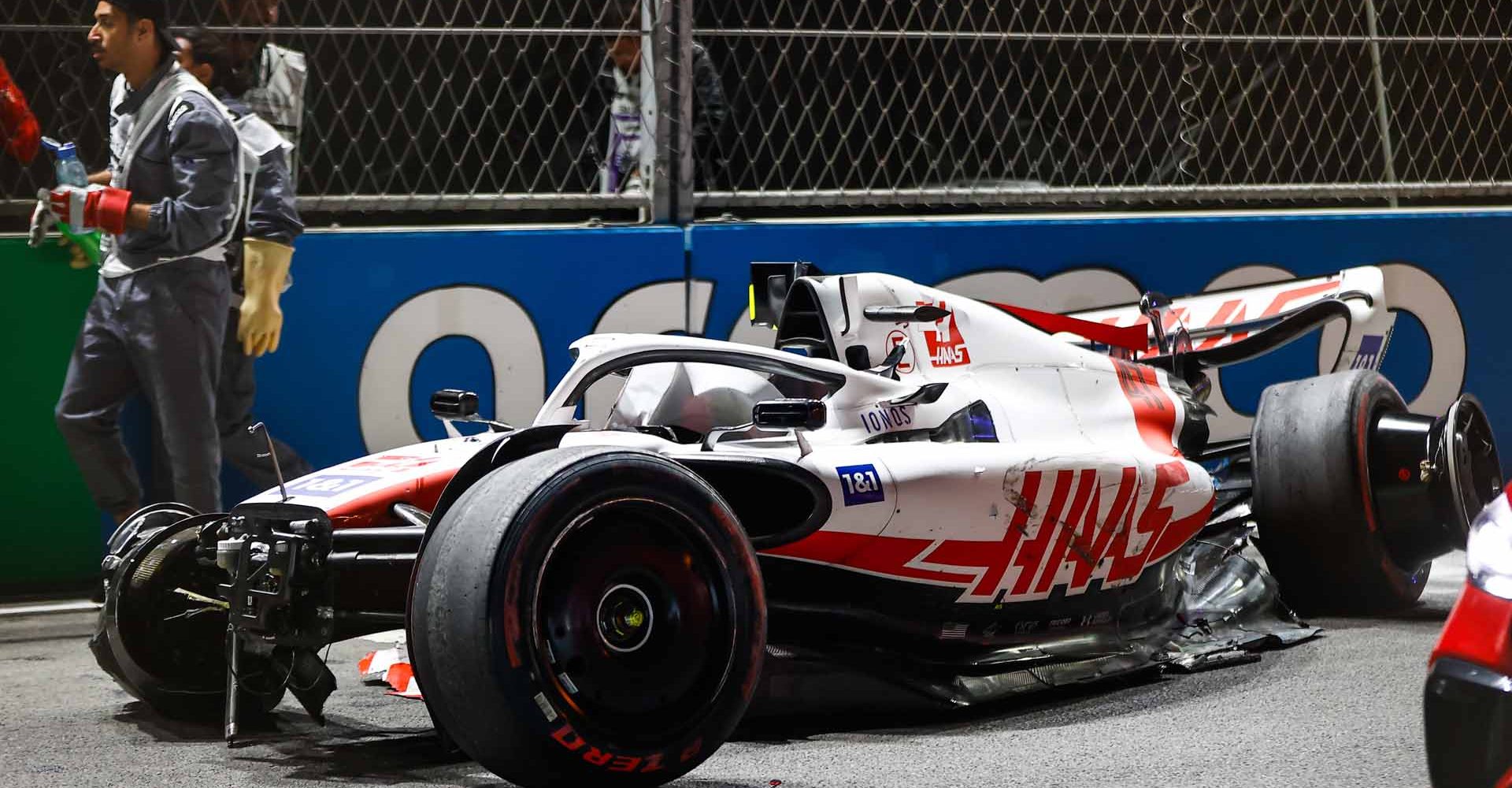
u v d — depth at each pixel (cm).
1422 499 1248
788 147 1706
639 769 735
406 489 971
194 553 1004
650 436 969
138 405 1483
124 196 1305
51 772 872
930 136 1816
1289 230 1797
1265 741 889
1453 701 587
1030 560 1039
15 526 1471
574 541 736
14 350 1461
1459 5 1992
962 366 1123
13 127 1475
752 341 1642
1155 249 1755
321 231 1534
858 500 946
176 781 845
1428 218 1845
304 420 1527
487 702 705
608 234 1595
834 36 1705
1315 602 1312
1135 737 910
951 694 984
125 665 982
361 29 1527
